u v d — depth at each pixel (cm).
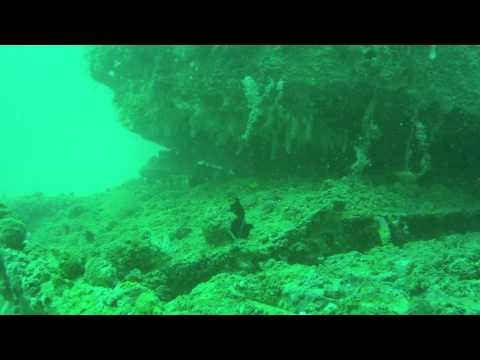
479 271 704
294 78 1056
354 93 1053
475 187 1185
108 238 1015
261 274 689
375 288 597
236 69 1115
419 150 1133
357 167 1110
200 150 1358
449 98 1113
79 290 592
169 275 697
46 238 1274
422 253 798
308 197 936
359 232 867
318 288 601
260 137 1164
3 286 707
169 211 1095
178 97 1204
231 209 816
